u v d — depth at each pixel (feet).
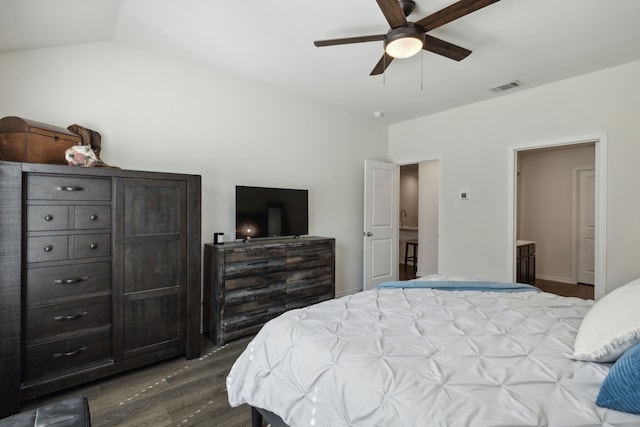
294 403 4.17
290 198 12.16
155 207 7.80
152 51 9.34
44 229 6.38
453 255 13.91
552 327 4.87
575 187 17.16
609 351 3.48
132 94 9.07
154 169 9.46
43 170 6.31
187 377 7.54
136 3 7.04
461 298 6.47
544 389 3.26
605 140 10.09
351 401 3.50
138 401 6.57
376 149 16.11
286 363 4.49
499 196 12.57
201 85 10.32
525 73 10.45
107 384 7.19
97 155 8.38
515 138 12.10
